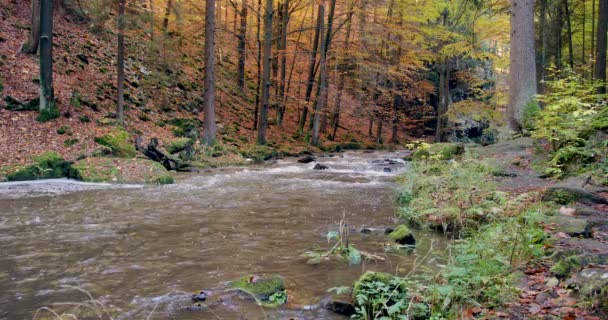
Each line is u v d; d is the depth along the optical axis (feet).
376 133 108.68
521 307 11.14
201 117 67.21
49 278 15.08
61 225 22.35
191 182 38.37
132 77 62.75
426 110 103.50
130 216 24.71
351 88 92.27
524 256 14.35
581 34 95.91
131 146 44.32
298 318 12.18
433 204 24.03
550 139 29.99
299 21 86.63
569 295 11.41
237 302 13.24
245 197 31.40
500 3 61.41
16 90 47.19
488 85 98.02
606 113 28.73
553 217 18.58
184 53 80.53
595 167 26.12
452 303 11.77
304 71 95.30
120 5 49.52
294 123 90.84
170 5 61.05
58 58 55.06
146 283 14.75
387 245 19.19
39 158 36.70
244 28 74.38
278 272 16.02
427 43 83.51
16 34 56.08
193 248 18.83
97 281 14.87
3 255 17.44
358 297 11.94
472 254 13.93
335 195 32.58
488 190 24.12
